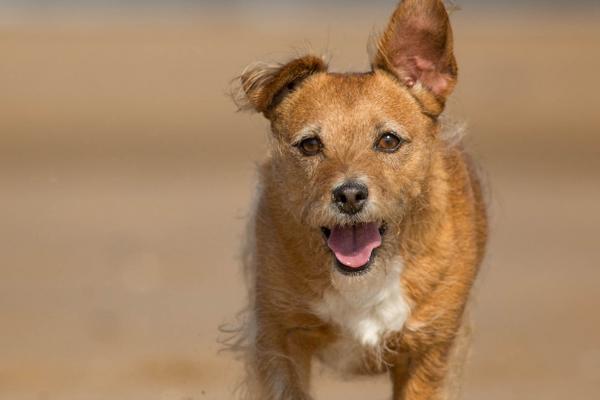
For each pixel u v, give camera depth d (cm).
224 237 2130
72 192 2527
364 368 953
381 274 905
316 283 905
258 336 925
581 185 2659
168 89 3978
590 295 1812
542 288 1853
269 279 917
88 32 6078
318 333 927
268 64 940
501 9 12462
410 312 916
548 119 3575
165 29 6769
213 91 3962
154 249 2052
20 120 3428
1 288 1819
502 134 3347
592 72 4450
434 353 941
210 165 2875
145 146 3130
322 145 910
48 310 1706
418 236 910
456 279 929
